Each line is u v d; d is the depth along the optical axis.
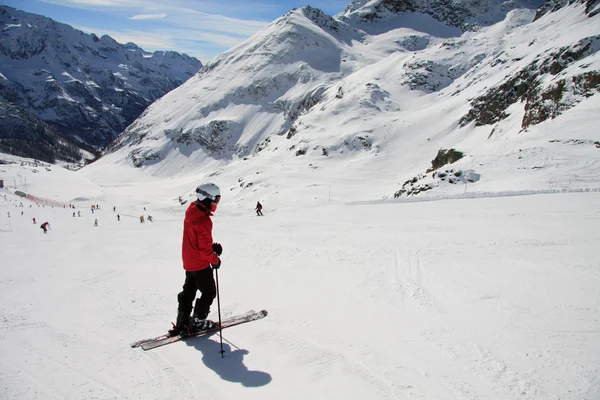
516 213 14.23
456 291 5.85
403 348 4.17
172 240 13.10
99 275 7.38
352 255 8.62
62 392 3.48
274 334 4.54
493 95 89.38
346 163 91.19
